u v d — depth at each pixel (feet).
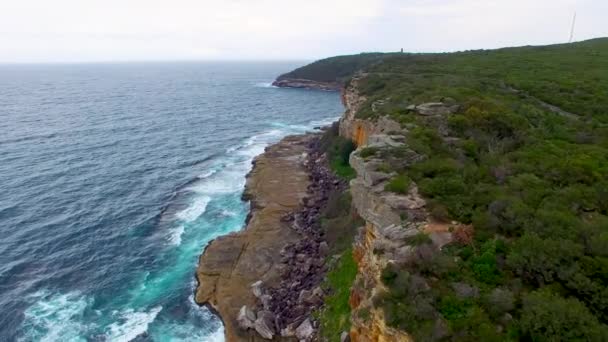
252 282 108.06
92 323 98.27
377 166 72.69
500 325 41.75
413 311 46.39
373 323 52.75
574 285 42.63
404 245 56.34
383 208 63.77
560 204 55.88
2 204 161.48
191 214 160.45
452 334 41.98
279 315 92.12
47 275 118.32
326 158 204.95
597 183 61.26
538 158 73.10
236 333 90.33
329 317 82.94
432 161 72.79
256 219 147.13
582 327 37.19
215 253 123.24
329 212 138.92
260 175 198.08
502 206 56.85
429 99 114.42
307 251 118.83
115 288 112.37
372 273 61.26
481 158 77.05
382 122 114.83
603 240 46.06
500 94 125.39
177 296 107.86
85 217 155.53
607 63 180.75
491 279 47.47
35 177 193.77
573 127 93.09
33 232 142.10
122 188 187.01
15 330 95.81
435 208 60.03
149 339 92.43
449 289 47.55
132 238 140.67
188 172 214.90
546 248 46.21
